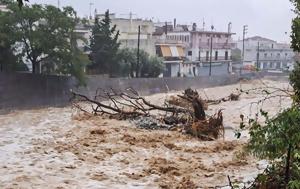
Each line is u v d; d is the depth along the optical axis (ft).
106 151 47.32
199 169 40.42
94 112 75.72
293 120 20.77
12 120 68.90
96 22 129.70
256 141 21.94
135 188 34.22
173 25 253.85
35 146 49.34
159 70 148.97
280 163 23.66
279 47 283.38
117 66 130.41
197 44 211.20
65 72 89.92
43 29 86.17
